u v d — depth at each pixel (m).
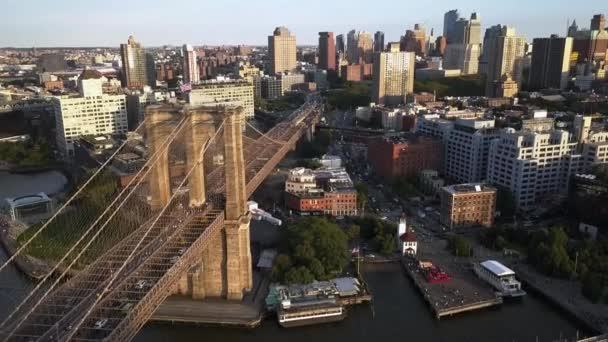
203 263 158.62
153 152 158.62
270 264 179.25
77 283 122.56
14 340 98.69
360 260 190.50
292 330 147.12
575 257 179.12
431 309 156.50
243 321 147.38
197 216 154.12
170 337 144.12
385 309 158.38
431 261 188.75
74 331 97.44
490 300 159.00
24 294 163.62
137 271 121.25
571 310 152.50
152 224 145.00
